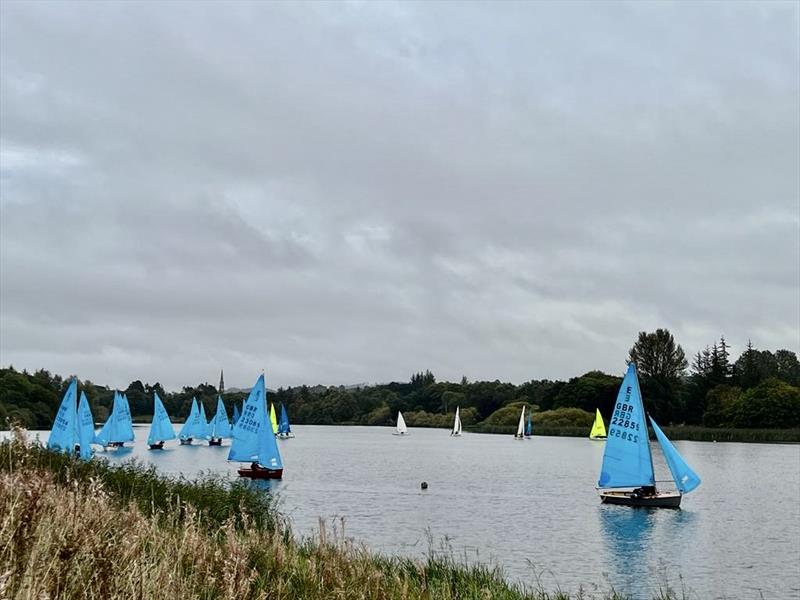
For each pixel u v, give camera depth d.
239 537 14.72
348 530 41.31
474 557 34.62
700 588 30.05
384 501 55.91
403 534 40.62
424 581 15.69
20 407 125.06
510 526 44.41
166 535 12.23
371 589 13.37
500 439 178.38
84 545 8.98
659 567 33.62
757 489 66.50
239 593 9.80
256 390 65.81
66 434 53.75
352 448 139.38
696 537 41.53
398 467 91.56
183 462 89.19
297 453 122.81
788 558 35.84
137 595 8.38
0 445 19.73
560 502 56.34
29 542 8.69
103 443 104.19
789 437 146.25
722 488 67.38
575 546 38.50
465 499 57.91
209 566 10.48
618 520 47.38
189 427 135.12
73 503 10.48
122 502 19.11
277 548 14.89
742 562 35.00
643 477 53.59
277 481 66.31
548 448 139.00
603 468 55.00
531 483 71.69
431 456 114.62
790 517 49.06
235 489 26.86
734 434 151.88
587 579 31.00
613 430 54.94
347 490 63.22
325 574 13.42
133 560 9.00
